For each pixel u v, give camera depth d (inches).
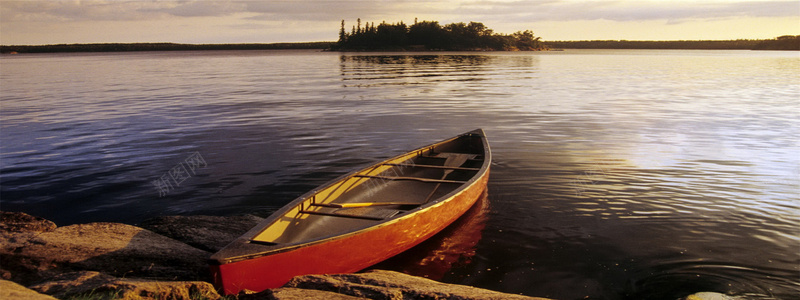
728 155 407.5
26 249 181.9
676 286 195.9
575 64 2532.0
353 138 487.2
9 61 3467.0
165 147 441.7
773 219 263.9
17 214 217.9
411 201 303.9
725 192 309.6
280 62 2989.7
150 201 297.7
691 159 394.6
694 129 532.1
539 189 320.2
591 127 548.1
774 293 188.1
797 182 328.8
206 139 478.3
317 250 191.6
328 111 680.4
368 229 207.2
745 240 237.8
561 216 273.4
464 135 401.1
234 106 735.1
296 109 701.9
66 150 428.8
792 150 424.2
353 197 284.0
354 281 176.7
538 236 247.4
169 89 1038.4
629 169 365.1
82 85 1153.4
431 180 287.4
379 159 400.8
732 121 585.0
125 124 565.3
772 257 219.1
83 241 195.5
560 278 206.2
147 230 219.5
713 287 194.1
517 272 212.2
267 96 887.1
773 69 1937.7
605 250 230.1
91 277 160.4
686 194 306.8
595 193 311.0
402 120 601.6
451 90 1011.9
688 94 920.9
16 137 486.9
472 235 249.9
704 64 2527.1
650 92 964.6
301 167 374.0
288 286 167.2
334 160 396.8
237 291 172.6
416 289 167.0
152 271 180.5
